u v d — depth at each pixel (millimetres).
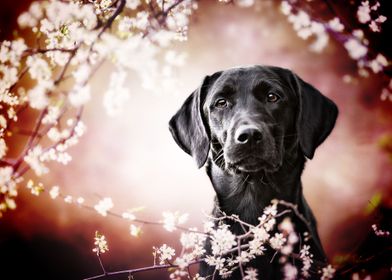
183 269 2984
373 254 3182
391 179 6176
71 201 2729
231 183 3631
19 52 2621
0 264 5793
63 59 2711
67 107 2494
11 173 2615
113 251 6293
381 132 6922
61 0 2695
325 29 3299
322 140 3619
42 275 5867
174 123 3900
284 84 3611
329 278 2807
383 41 4293
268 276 3279
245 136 3162
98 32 2562
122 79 2443
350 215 6078
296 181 3592
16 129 2562
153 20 2592
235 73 3596
